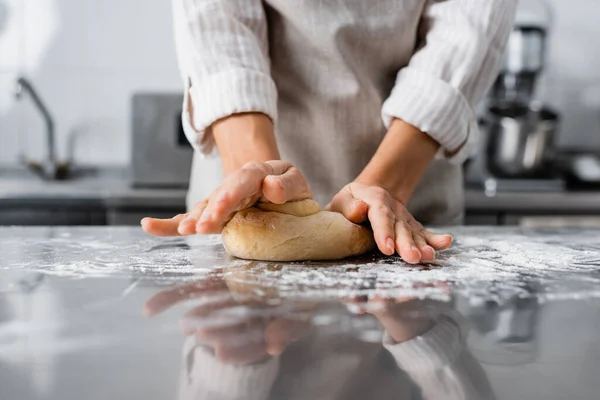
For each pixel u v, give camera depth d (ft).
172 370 0.85
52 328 1.07
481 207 5.32
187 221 1.79
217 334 1.03
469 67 2.53
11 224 5.18
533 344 0.98
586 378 0.82
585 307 1.25
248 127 2.30
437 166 3.15
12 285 1.46
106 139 6.96
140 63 6.91
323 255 1.87
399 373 0.84
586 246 2.26
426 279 1.56
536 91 7.06
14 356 0.90
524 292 1.40
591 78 7.06
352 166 3.01
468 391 0.77
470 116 2.58
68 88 6.88
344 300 1.31
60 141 6.92
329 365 0.87
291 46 2.81
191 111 2.50
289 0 2.65
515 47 5.83
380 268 1.74
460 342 0.99
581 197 5.34
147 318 1.14
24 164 6.85
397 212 2.09
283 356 0.91
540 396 0.76
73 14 6.82
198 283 1.50
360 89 2.86
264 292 1.39
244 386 0.79
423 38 2.91
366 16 2.70
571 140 7.13
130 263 1.81
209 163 3.25
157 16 6.88
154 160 5.73
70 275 1.60
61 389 0.77
